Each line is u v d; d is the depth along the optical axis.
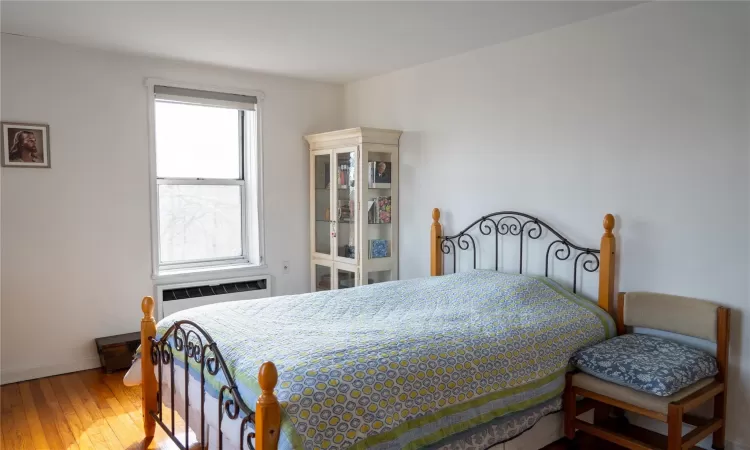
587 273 3.04
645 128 2.76
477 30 3.20
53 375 3.57
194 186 4.24
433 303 2.95
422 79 4.04
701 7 2.53
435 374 2.00
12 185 3.37
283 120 4.49
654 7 2.70
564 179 3.14
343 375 1.81
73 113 3.55
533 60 3.28
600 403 2.68
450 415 2.01
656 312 2.67
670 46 2.64
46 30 3.21
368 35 3.29
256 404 1.59
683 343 2.64
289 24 3.07
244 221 4.51
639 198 2.80
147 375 2.66
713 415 2.51
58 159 3.51
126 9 2.84
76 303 3.63
